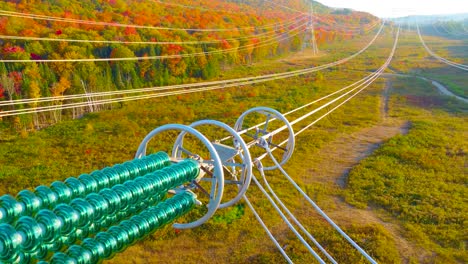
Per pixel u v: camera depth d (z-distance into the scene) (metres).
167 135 24.83
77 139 24.36
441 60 68.69
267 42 72.06
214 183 7.46
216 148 9.40
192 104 36.06
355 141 24.47
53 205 5.19
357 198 16.19
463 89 42.84
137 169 6.65
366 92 42.38
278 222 14.30
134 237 5.95
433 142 23.22
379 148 22.69
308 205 15.70
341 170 19.52
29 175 18.56
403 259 12.05
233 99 38.50
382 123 29.19
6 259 4.12
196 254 12.55
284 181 17.83
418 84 47.19
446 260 11.81
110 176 6.16
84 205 5.14
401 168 19.28
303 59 78.56
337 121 29.34
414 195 16.16
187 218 14.49
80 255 5.06
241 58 65.44
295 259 12.05
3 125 27.69
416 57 76.38
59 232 4.76
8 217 4.52
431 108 34.12
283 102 35.47
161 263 12.09
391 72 59.88
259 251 12.68
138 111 31.77
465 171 18.69
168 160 7.32
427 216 14.35
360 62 71.00
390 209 15.16
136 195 5.91
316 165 20.19
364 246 12.53
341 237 13.10
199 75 52.50
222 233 13.64
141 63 43.25
